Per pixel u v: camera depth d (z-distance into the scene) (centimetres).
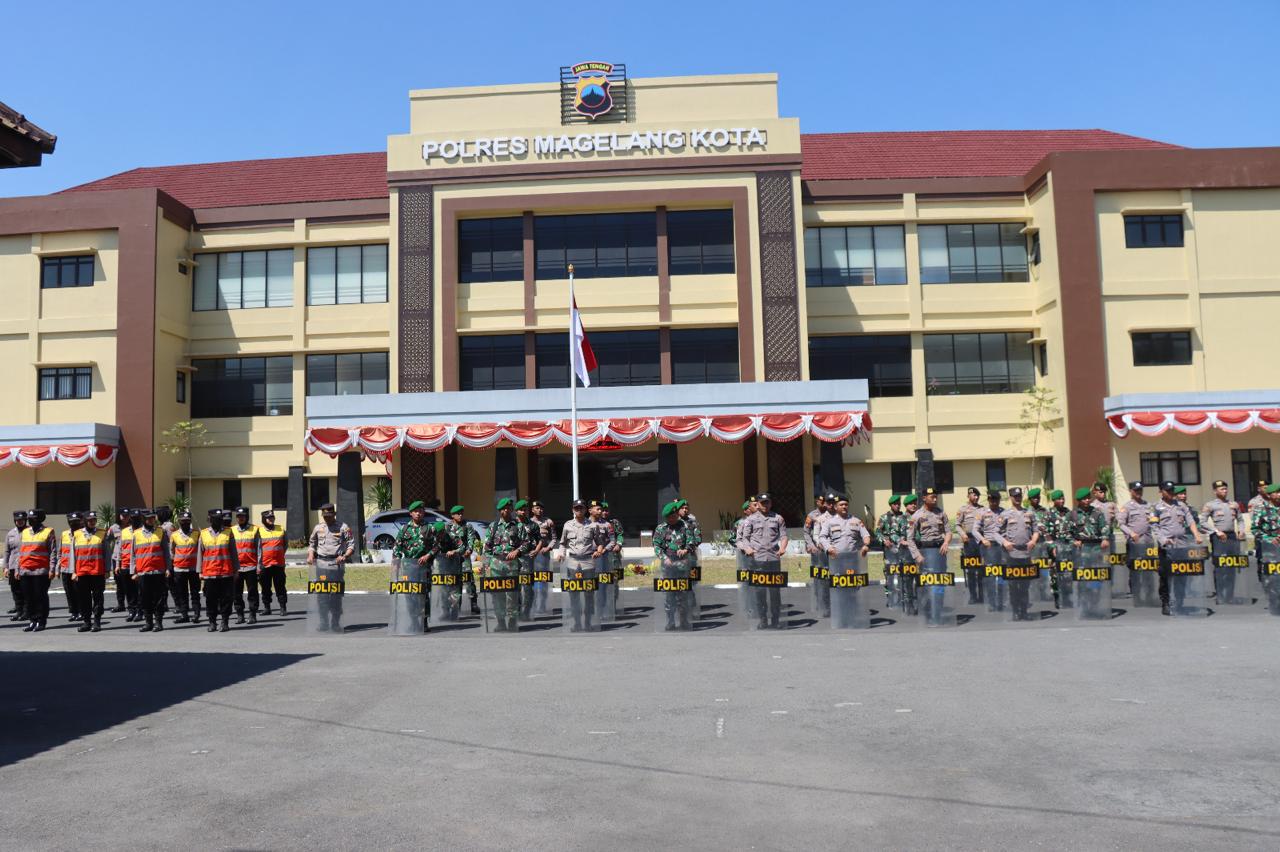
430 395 3053
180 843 557
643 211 3475
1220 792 609
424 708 929
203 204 3934
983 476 3631
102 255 3562
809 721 834
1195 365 3412
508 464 3069
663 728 821
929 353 3650
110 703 996
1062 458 3434
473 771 696
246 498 3738
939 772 667
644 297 3419
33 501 3491
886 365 3638
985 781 644
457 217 3450
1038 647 1227
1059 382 3447
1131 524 1720
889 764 691
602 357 3472
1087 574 1530
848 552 1505
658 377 3450
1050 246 3484
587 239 3475
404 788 657
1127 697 895
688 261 3453
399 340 3359
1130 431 3353
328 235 3722
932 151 4031
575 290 3434
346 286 3744
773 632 1479
